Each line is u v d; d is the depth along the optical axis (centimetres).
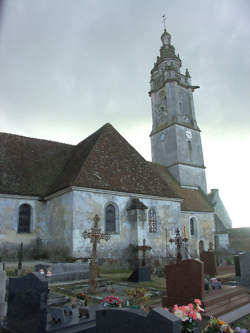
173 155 3338
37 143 2489
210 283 1039
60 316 650
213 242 3033
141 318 477
